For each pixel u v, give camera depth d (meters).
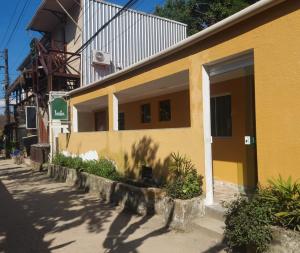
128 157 10.95
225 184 9.92
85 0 19.91
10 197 12.20
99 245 6.95
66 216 9.23
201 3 26.17
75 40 20.69
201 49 7.87
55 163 16.52
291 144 5.83
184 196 7.67
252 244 5.55
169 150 8.90
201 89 7.88
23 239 7.53
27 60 27.75
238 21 6.75
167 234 7.33
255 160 8.93
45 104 22.47
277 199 5.45
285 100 5.92
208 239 6.85
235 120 9.64
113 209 9.68
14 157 29.61
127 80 11.41
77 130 17.16
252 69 8.47
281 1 5.91
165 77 9.42
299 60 5.70
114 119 12.41
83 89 15.07
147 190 8.70
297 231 5.12
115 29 20.83
